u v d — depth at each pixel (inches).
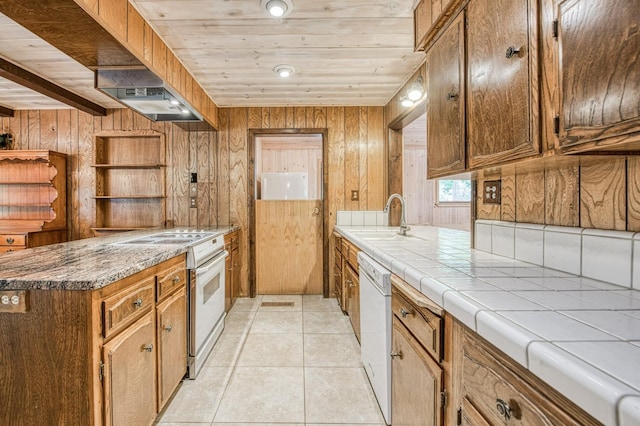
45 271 46.8
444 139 55.6
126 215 142.6
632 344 22.0
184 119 116.0
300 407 68.1
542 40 33.4
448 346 35.9
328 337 103.3
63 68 100.9
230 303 127.1
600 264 38.7
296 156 237.5
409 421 47.5
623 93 24.6
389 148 139.9
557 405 20.8
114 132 139.6
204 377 79.8
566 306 30.0
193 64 98.3
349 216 145.6
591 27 27.3
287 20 75.6
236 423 63.2
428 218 243.6
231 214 144.2
